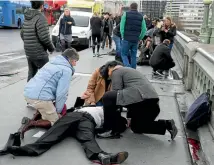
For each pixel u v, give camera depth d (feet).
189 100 22.30
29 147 12.97
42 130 15.37
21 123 16.17
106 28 53.78
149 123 15.11
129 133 15.87
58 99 14.97
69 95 22.41
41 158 12.77
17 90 23.22
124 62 28.40
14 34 84.84
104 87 16.97
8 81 26.40
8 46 57.57
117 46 34.30
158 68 30.35
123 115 18.16
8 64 37.17
